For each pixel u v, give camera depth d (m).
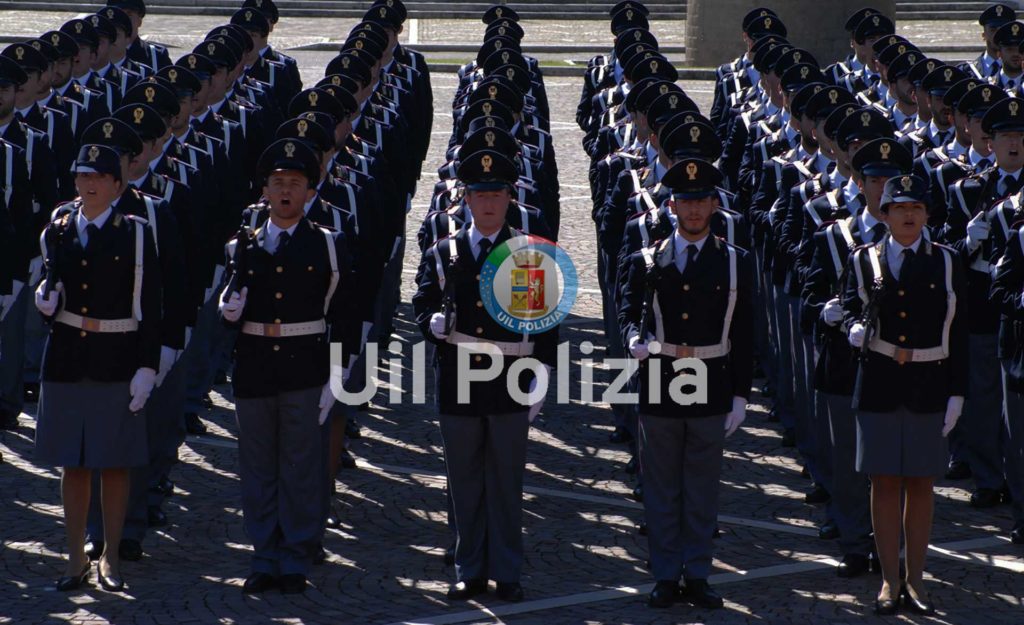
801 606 14.97
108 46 25.75
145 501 16.25
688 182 14.70
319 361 15.28
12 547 16.44
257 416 15.20
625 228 16.56
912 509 14.88
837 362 15.77
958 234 18.19
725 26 58.81
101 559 15.49
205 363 20.73
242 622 14.39
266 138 23.64
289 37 66.44
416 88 28.62
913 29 69.19
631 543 16.88
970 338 18.08
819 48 56.31
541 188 19.98
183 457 19.77
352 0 74.75
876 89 26.47
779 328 20.09
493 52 26.83
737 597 15.20
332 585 15.48
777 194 20.00
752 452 20.36
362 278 17.12
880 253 14.84
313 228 15.34
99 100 23.95
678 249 14.80
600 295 28.28
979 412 18.12
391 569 15.99
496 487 14.98
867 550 15.92
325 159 17.20
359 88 22.28
